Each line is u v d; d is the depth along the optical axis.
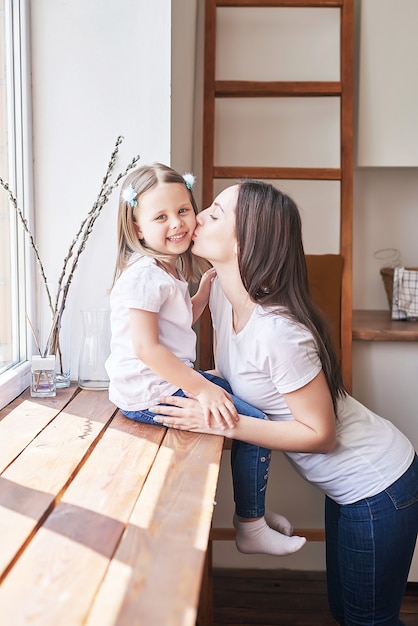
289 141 2.84
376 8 2.68
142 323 1.67
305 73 2.78
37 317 2.14
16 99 2.04
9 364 2.03
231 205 1.78
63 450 1.51
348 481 1.84
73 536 1.10
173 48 2.13
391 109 2.71
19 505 1.21
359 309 3.05
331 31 2.76
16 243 2.07
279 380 1.69
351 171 2.62
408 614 2.51
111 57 2.07
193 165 2.85
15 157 2.05
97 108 2.09
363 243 3.03
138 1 2.05
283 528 2.00
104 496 1.26
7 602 0.91
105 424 1.71
